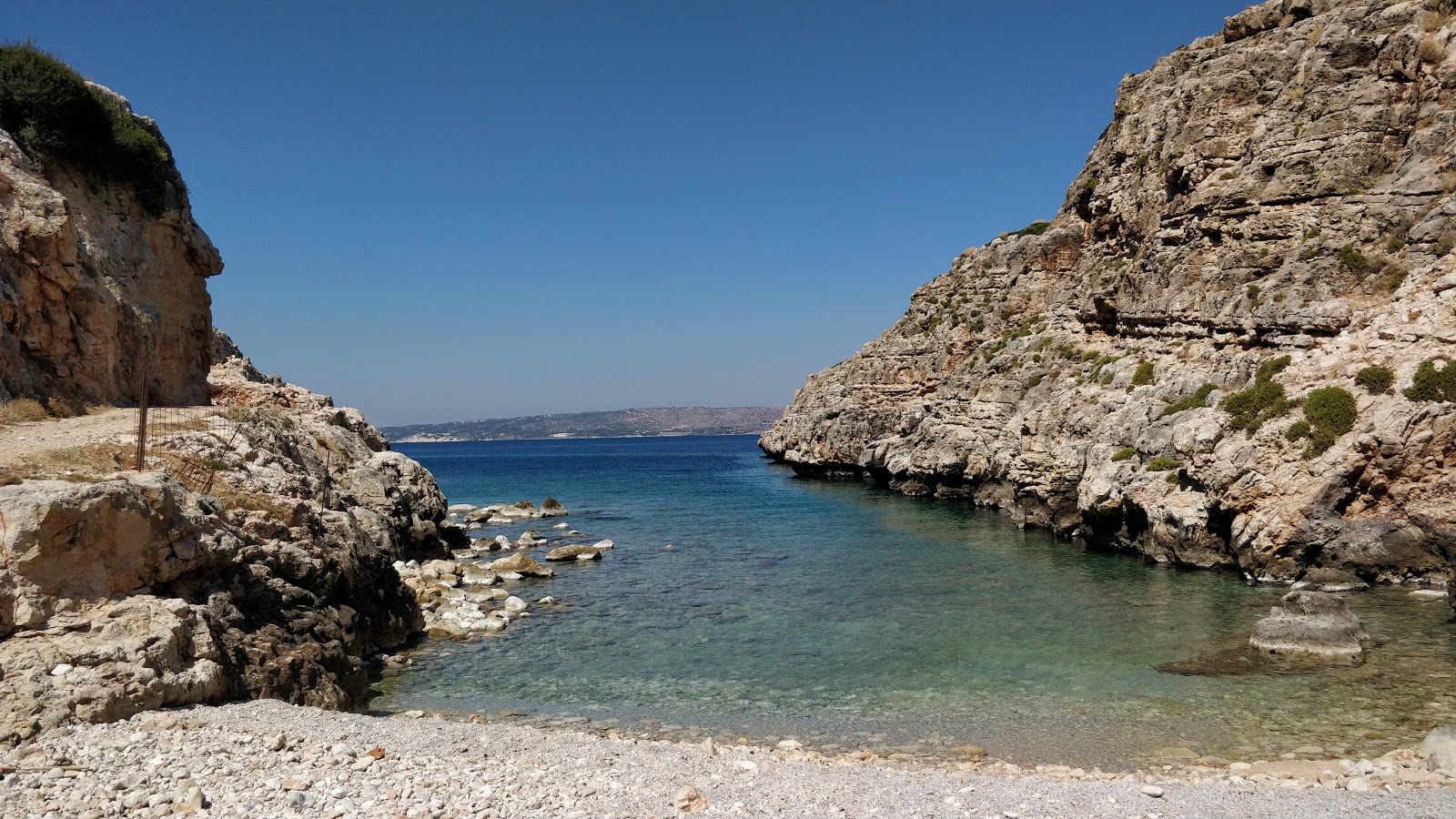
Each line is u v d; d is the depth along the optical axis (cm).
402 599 2633
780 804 1198
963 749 1628
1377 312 3241
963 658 2272
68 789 1031
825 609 2909
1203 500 3284
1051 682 2036
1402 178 3691
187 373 3869
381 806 1070
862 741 1694
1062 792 1290
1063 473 4400
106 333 2939
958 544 4284
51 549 1385
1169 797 1258
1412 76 3912
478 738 1481
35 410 2412
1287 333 3603
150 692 1361
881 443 7925
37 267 2711
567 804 1132
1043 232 7694
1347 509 2903
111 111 3434
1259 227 4097
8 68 3041
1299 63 4394
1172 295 4497
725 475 10856
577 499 7619
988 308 7631
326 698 1748
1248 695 1869
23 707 1207
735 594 3188
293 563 1970
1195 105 4722
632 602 3083
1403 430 2786
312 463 2892
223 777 1132
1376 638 2219
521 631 2662
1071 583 3197
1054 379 5434
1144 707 1831
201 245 4053
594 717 1864
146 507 1541
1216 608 2698
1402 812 1175
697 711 1903
